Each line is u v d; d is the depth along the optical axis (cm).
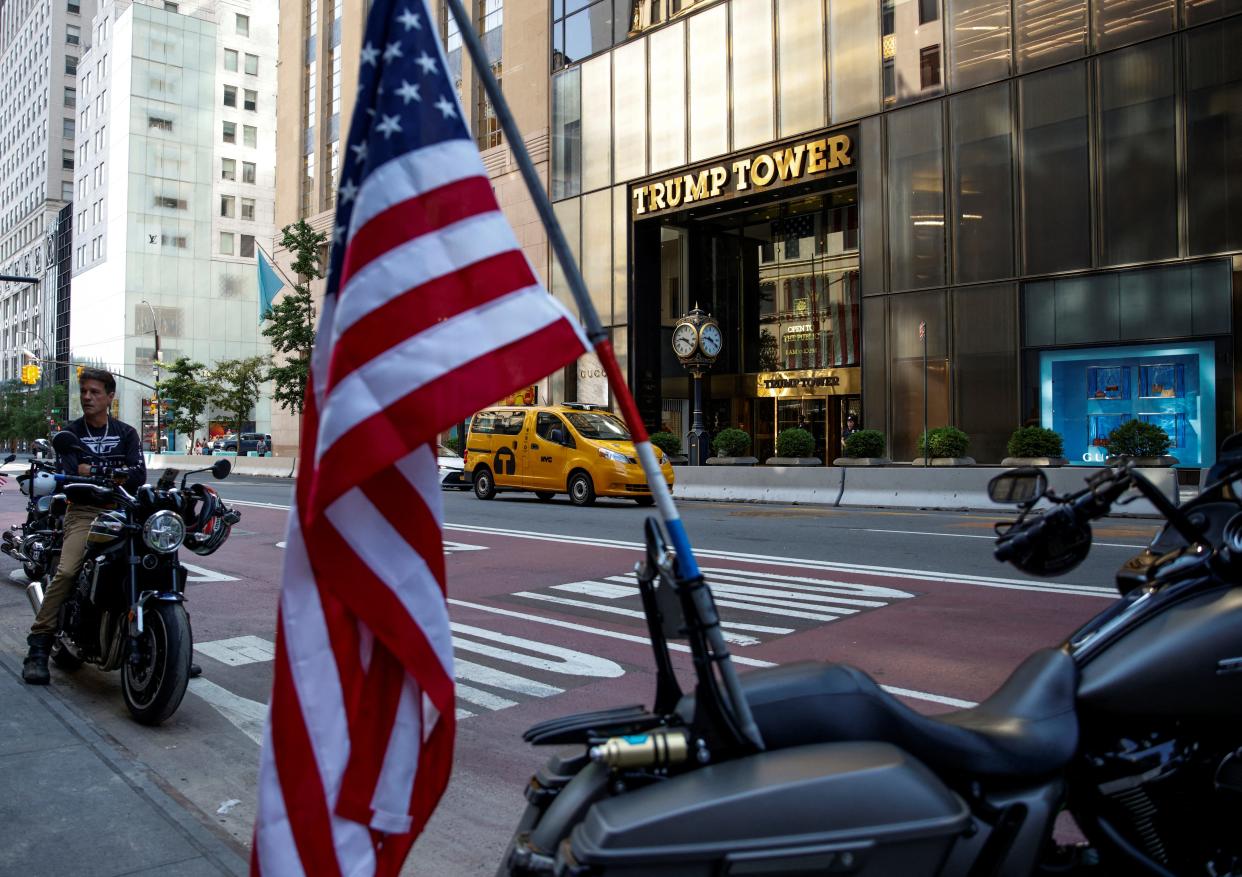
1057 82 2078
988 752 213
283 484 2925
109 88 8331
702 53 2781
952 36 2245
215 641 714
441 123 223
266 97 8612
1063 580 875
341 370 207
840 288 3092
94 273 8544
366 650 224
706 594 205
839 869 177
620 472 1812
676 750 193
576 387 3131
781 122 2591
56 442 553
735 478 2069
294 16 4791
